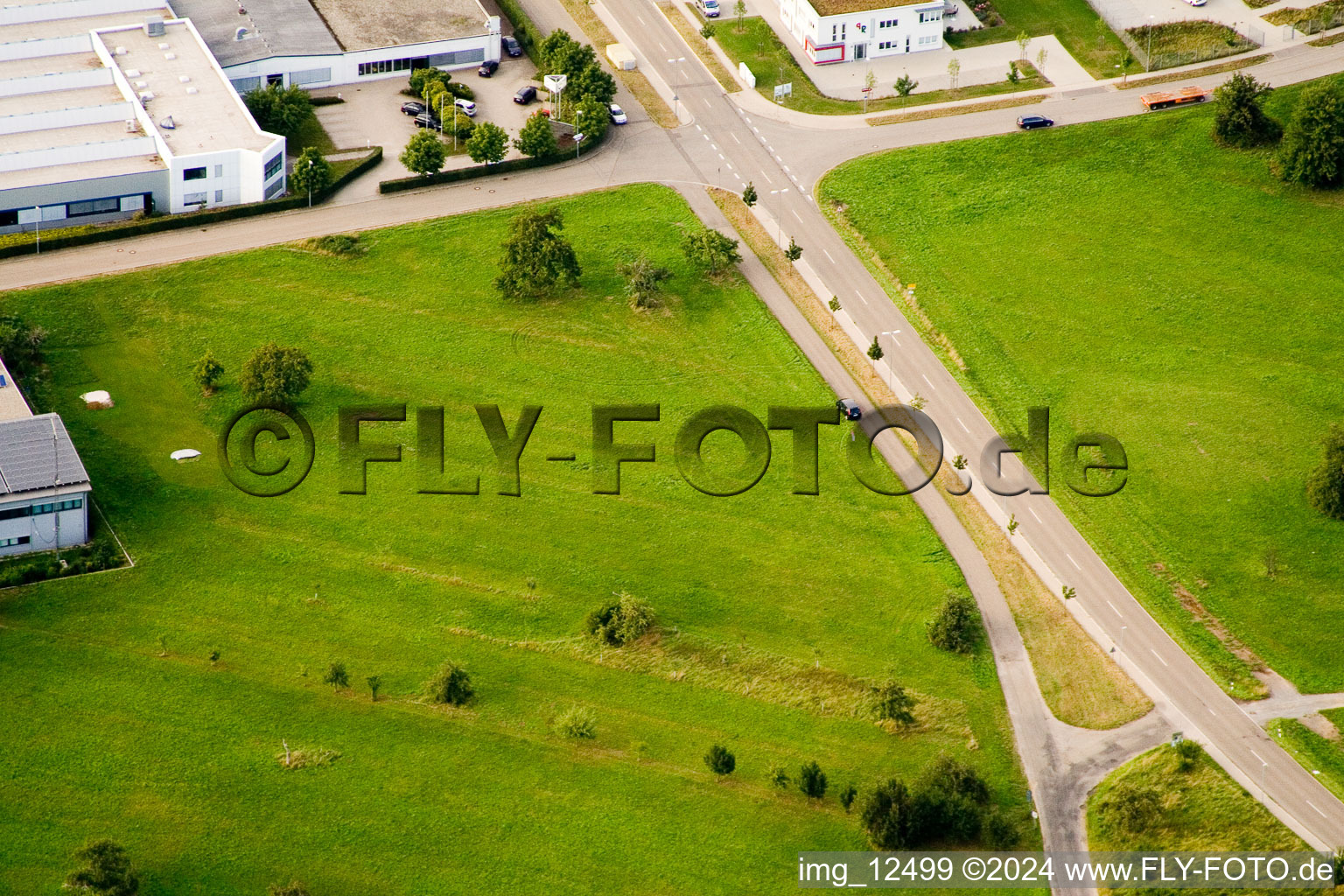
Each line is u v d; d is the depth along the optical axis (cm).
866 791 17750
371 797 17662
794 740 18400
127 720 18262
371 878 16962
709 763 17850
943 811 17312
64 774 17700
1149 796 17562
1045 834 17550
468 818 17512
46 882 16725
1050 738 18500
